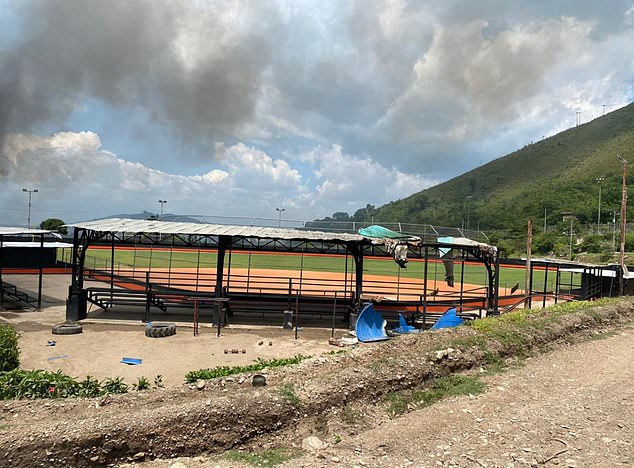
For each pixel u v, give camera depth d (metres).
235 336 18.67
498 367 12.42
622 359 13.63
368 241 20.58
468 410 9.45
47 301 24.72
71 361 14.20
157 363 14.30
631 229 72.12
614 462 7.27
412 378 10.50
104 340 17.06
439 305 22.22
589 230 74.94
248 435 7.79
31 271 36.03
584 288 27.64
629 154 119.50
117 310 22.91
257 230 22.38
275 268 39.06
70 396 9.00
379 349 11.88
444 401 10.03
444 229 35.09
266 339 18.34
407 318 22.23
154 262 40.34
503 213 105.56
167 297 22.16
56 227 59.47
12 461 6.42
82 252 20.97
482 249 21.30
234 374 10.05
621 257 28.95
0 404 7.92
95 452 6.84
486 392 10.57
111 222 22.38
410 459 7.32
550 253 65.44
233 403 7.97
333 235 21.00
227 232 21.05
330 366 10.53
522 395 10.42
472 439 8.08
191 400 8.47
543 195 107.38
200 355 15.48
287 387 8.88
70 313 20.31
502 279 39.66
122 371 13.35
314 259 50.06
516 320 15.59
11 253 35.78
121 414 7.57
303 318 23.20
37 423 7.23
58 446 6.66
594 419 9.00
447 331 13.89
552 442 7.97
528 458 7.37
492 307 22.55
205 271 34.19
